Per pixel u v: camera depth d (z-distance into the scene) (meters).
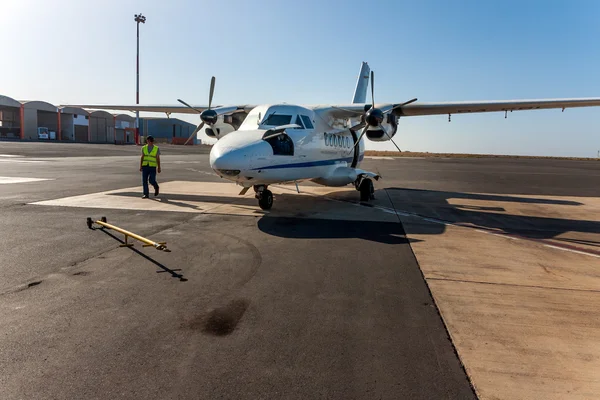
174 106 16.48
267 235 7.83
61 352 3.43
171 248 6.73
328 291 4.97
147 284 5.06
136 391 2.93
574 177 26.20
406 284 5.28
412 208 11.81
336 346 3.64
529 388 3.07
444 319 4.25
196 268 5.72
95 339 3.66
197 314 4.23
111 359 3.34
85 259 6.01
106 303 4.46
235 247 6.89
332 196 14.05
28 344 3.55
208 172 21.67
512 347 3.68
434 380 3.15
